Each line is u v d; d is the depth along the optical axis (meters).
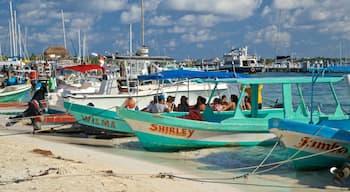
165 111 19.77
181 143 16.56
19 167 12.17
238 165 14.49
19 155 14.02
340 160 13.12
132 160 15.35
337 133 12.63
